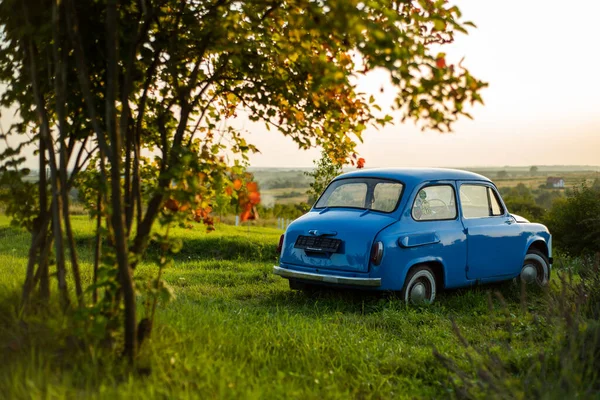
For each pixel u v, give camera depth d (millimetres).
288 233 10297
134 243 5328
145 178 6543
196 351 5625
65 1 5039
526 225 11609
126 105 5301
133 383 4469
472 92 4453
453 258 10227
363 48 4371
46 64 5703
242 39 5441
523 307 6844
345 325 8000
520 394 4516
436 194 10320
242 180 6176
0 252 15367
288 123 6371
